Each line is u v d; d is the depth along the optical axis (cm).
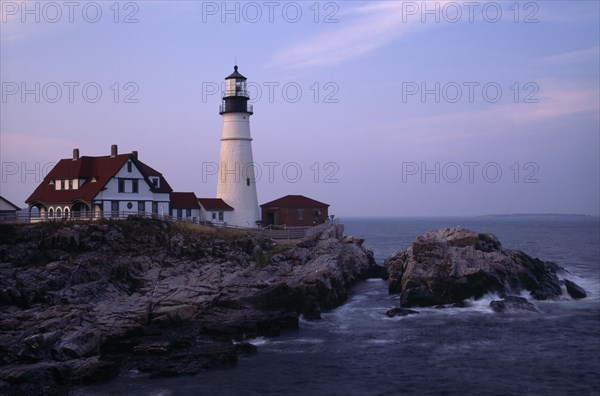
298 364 3881
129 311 4438
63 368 3409
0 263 4809
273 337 4506
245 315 4728
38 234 5172
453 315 5253
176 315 4506
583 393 3431
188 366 3681
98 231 5331
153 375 3553
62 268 4738
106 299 4650
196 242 5856
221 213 7562
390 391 3453
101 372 3469
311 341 4409
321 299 5475
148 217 5938
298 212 8094
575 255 11306
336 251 6625
